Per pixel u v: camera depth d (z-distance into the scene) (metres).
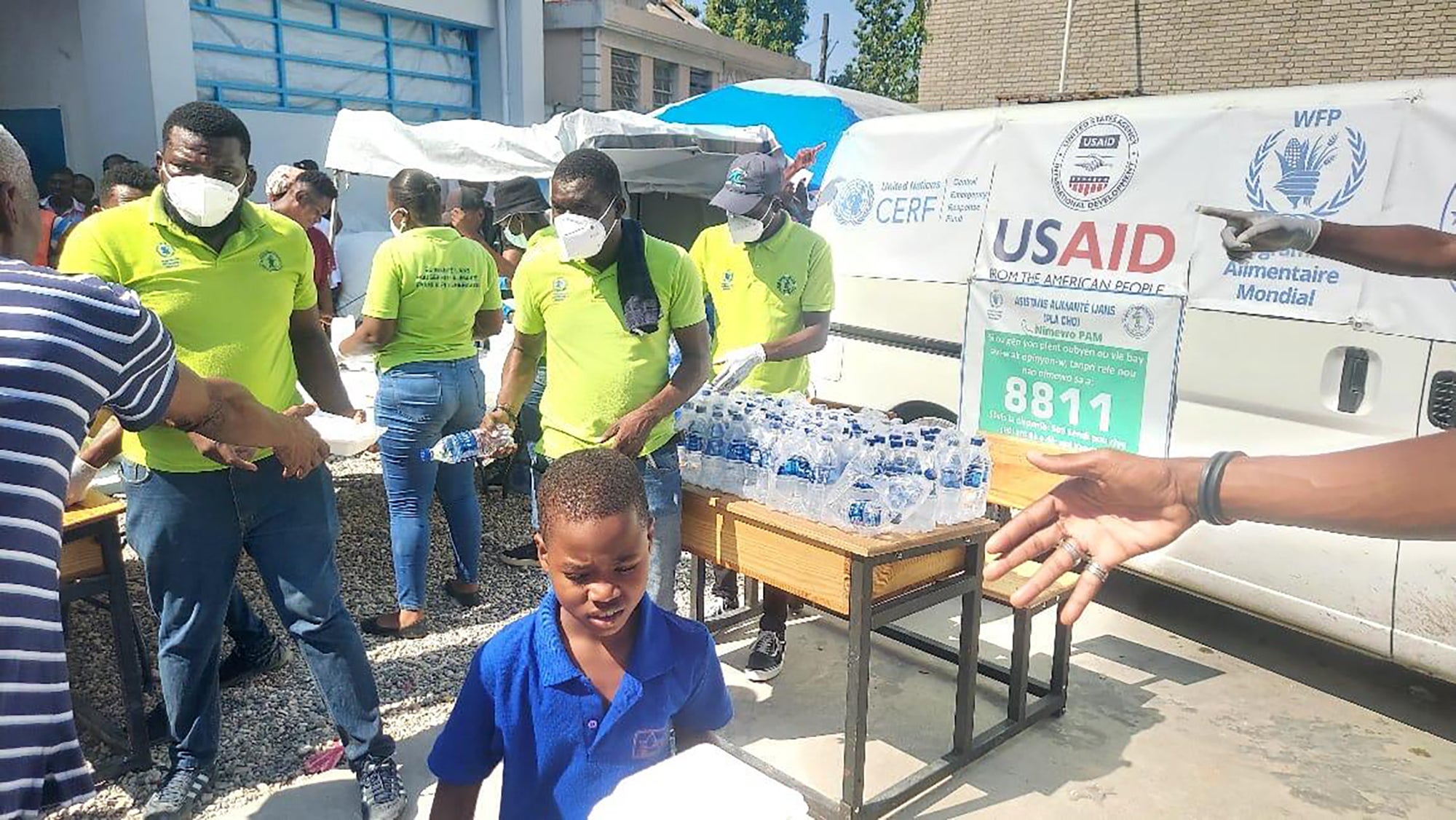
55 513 1.41
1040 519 1.32
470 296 3.85
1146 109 3.63
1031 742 3.32
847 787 2.77
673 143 6.61
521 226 5.00
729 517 3.02
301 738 3.21
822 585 2.76
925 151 4.41
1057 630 3.42
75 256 2.37
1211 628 4.29
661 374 2.99
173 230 2.45
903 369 4.61
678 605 4.35
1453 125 2.88
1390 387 3.11
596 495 1.50
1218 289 3.45
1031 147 3.98
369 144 6.90
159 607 2.65
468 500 4.17
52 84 9.02
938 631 4.21
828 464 2.80
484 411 4.07
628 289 2.82
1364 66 11.79
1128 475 1.21
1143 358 3.67
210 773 2.83
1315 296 3.22
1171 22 13.30
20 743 1.37
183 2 8.52
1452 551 3.01
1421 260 2.05
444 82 11.63
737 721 3.44
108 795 2.87
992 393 4.17
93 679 3.55
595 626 1.56
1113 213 3.71
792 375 3.99
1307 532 3.36
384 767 2.82
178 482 2.51
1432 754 3.32
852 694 2.71
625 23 14.62
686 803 1.11
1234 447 3.48
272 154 9.59
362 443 3.04
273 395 2.69
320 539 2.69
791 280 3.84
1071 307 3.86
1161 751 3.29
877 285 4.68
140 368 1.57
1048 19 14.53
